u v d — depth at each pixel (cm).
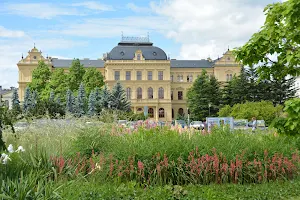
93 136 1104
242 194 830
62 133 1198
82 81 7581
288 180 1022
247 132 1398
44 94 7038
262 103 4441
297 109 551
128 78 9550
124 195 746
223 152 1031
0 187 619
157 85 9594
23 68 9850
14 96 7550
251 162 1012
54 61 10569
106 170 931
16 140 1166
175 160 980
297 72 691
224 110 5056
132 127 1482
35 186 679
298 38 611
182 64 10800
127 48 9788
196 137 1142
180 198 749
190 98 7750
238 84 6506
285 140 1209
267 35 637
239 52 671
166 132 1232
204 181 959
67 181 797
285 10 579
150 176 934
